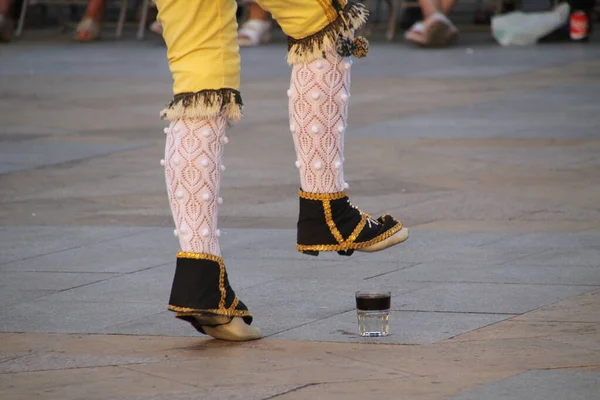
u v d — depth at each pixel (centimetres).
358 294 710
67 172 1469
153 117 1992
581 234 1048
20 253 1007
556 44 3225
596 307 772
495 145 1609
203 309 670
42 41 3653
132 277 904
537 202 1215
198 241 665
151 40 3662
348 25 643
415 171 1427
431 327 727
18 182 1398
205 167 657
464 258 952
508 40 3256
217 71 646
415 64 2781
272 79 2527
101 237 1078
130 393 598
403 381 609
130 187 1359
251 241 1044
